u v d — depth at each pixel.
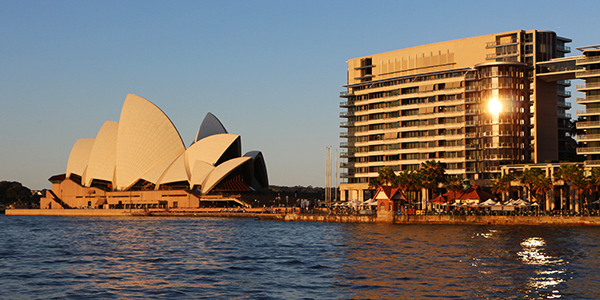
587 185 112.00
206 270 53.84
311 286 44.81
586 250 65.25
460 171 150.88
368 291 42.56
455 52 157.88
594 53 126.38
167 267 56.03
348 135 179.75
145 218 175.00
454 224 110.81
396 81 167.12
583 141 124.44
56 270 54.69
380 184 143.38
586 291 42.34
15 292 43.50
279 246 75.56
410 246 70.75
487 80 147.62
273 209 163.25
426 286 44.25
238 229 111.44
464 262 56.44
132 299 40.47
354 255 63.16
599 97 122.94
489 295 40.97
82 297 41.31
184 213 181.00
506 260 57.69
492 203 111.38
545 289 43.03
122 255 66.44
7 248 77.44
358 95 176.88
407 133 162.88
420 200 157.88
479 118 149.00
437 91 156.12
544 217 105.12
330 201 178.50
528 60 148.00
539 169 131.00
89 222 152.62
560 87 151.88
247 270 53.66
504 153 143.88
